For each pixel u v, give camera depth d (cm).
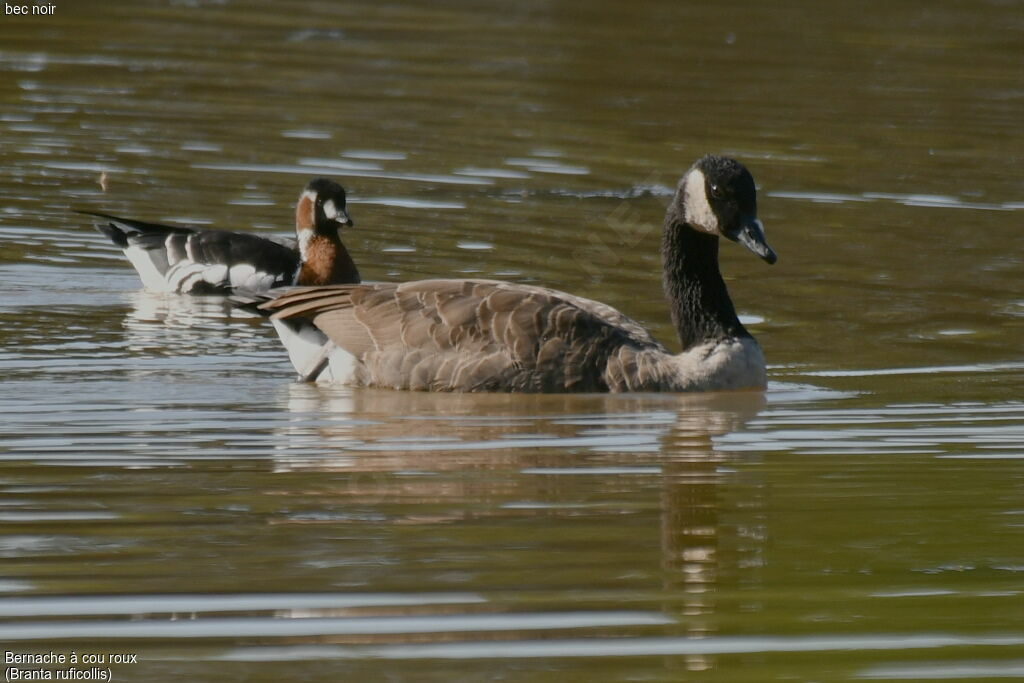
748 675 902
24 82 3119
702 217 1647
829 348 1797
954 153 2795
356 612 983
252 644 933
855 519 1191
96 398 1555
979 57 3584
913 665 922
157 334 1847
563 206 2412
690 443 1415
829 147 2814
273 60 3378
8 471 1293
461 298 1623
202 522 1156
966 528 1173
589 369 1584
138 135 2773
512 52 3516
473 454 1366
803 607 1009
